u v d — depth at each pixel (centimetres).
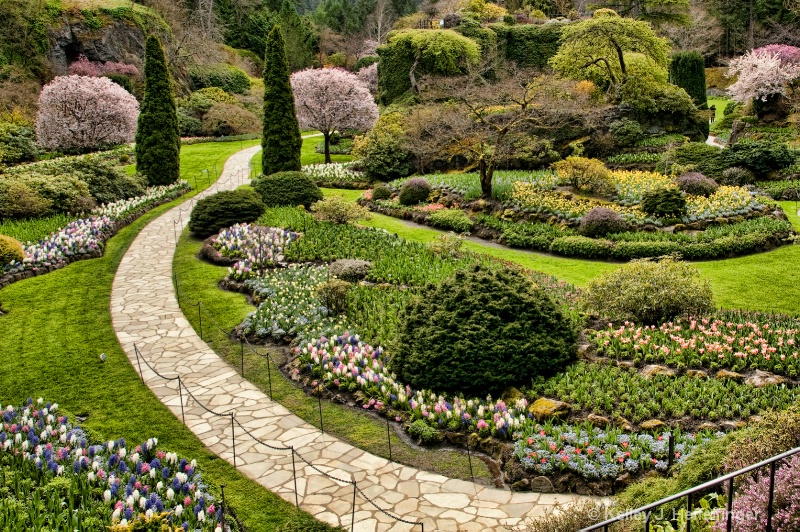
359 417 867
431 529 619
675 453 684
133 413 884
